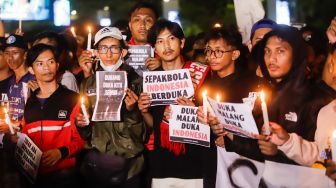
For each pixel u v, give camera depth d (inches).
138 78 237.1
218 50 217.8
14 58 269.0
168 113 222.8
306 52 199.5
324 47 275.3
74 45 300.0
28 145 231.8
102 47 233.9
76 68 297.1
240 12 322.3
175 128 221.9
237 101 212.2
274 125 183.5
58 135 235.5
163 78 223.8
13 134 229.6
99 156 231.8
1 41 308.5
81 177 244.7
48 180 236.5
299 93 196.2
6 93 275.6
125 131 230.8
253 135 186.1
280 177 193.8
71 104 235.5
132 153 230.8
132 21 272.2
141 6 273.3
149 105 224.8
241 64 229.1
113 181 232.1
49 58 236.1
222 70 219.8
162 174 231.6
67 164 237.5
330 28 219.3
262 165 199.0
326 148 187.9
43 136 235.0
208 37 221.1
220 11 894.4
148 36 235.1
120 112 227.5
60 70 262.1
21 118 268.2
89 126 232.2
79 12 1095.6
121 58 237.6
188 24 934.4
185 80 223.0
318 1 796.0
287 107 196.4
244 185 203.2
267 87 203.6
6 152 243.9
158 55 251.6
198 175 228.4
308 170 189.9
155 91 224.4
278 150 191.5
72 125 234.8
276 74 198.7
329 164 177.6
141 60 261.1
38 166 230.7
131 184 232.4
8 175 212.5
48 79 236.5
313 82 216.8
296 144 186.2
